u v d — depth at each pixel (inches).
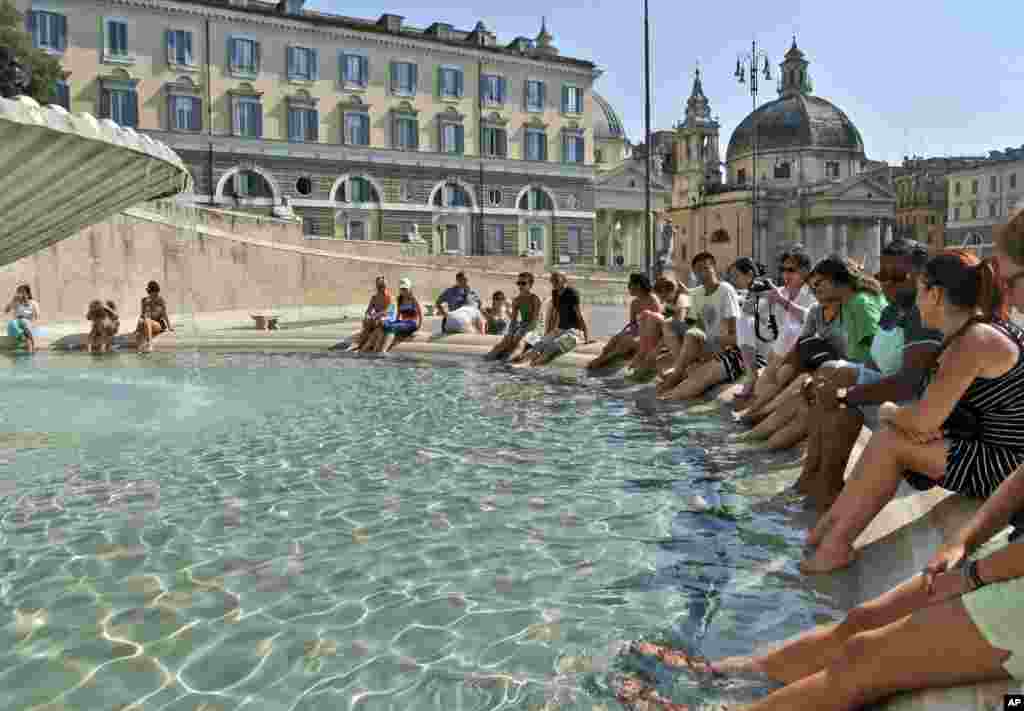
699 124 3730.3
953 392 139.5
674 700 112.0
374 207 2167.8
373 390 417.7
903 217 4220.0
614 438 287.6
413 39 2175.2
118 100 1836.9
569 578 155.8
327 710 109.6
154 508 200.8
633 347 467.2
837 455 199.8
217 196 1959.9
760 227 3373.5
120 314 1042.1
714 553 169.0
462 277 677.3
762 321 318.0
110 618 137.4
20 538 178.2
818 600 143.9
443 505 203.8
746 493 212.7
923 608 97.4
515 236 2377.0
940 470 150.4
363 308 1432.1
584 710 109.9
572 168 2452.0
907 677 93.8
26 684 116.0
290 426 312.8
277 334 686.5
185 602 144.0
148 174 322.3
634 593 148.6
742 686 115.3
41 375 498.0
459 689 115.0
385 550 170.7
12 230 334.0
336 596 146.8
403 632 132.6
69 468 243.3
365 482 226.5
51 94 1567.4
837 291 233.8
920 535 148.6
